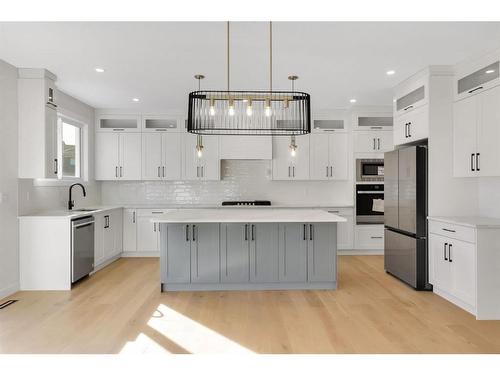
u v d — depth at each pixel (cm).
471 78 360
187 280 394
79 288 408
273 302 358
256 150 600
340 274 470
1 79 364
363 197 588
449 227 353
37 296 377
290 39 310
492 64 330
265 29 290
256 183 639
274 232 396
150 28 287
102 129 595
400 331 286
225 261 395
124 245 580
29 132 393
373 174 590
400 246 433
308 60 363
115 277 459
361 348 254
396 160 443
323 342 265
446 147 390
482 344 262
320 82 445
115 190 633
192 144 603
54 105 413
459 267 338
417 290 397
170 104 563
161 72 400
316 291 395
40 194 442
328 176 612
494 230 313
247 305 349
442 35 303
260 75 412
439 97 388
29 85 390
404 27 287
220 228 395
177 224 393
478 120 349
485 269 312
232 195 638
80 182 547
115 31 292
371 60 365
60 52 339
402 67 390
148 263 541
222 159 616
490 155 334
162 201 636
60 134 499
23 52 339
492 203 375
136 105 570
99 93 493
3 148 368
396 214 443
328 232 398
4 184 371
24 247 399
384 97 524
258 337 275
